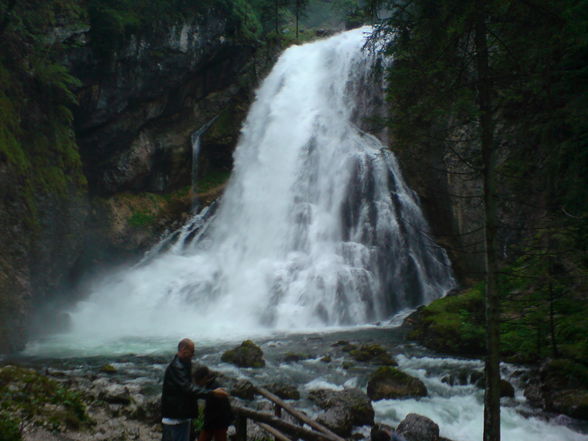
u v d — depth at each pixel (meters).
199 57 30.97
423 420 9.38
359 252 27.92
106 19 25.48
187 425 5.88
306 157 33.00
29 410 8.05
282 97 35.97
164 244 30.91
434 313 18.72
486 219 7.19
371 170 30.62
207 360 15.41
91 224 28.56
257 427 9.53
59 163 22.83
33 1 21.34
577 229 11.25
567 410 10.41
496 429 6.74
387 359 14.98
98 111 27.39
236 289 26.45
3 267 17.67
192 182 33.78
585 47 10.55
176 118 32.81
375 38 8.19
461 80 7.21
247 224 32.34
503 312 13.35
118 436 8.41
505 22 6.82
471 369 13.82
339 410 9.97
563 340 13.35
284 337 19.78
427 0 7.27
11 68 20.39
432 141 7.83
